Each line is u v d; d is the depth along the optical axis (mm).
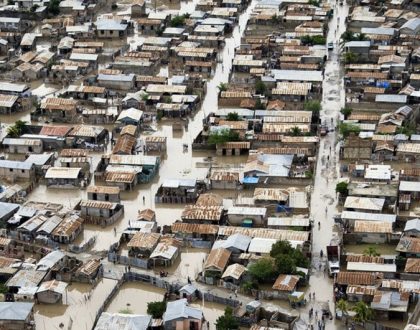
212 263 152875
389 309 139000
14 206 175000
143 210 175250
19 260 157250
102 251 163125
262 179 187000
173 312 138000
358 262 153250
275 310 140875
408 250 156125
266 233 163000
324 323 139000
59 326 141750
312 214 175250
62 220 170000
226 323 135500
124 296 150125
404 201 174500
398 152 196625
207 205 173500
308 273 152500
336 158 199375
